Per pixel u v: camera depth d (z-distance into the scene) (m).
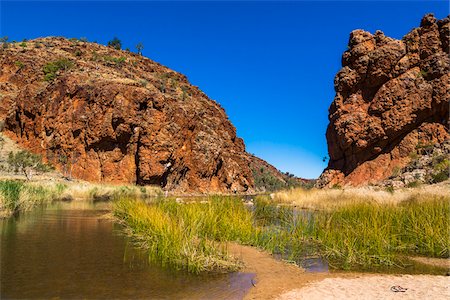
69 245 10.45
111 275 7.66
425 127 50.50
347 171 55.91
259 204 22.95
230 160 96.88
